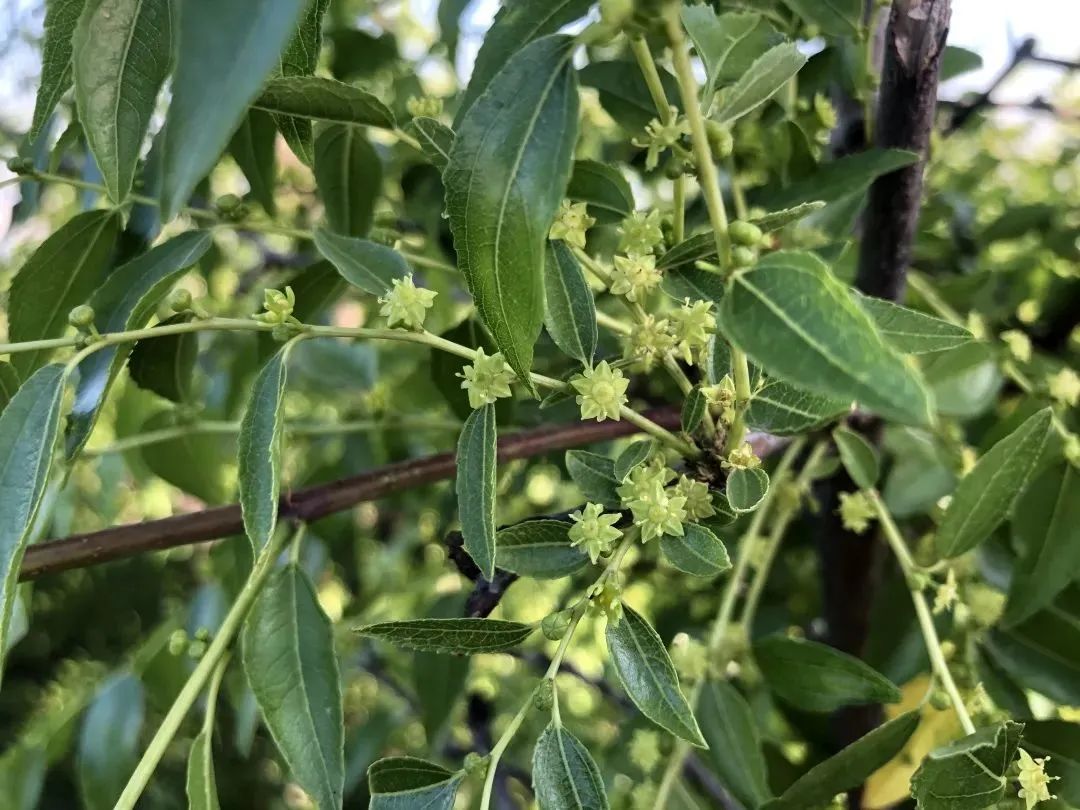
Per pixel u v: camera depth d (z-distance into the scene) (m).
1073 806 0.14
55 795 0.34
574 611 0.11
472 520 0.10
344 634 0.29
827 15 0.16
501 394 0.10
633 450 0.11
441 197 0.24
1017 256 0.26
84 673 0.42
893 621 0.19
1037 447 0.14
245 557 0.18
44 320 0.16
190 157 0.06
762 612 0.26
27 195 0.18
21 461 0.11
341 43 0.25
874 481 0.17
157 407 0.27
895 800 0.17
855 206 0.19
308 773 0.13
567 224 0.12
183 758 0.38
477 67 0.10
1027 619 0.17
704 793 0.21
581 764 0.10
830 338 0.07
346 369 0.25
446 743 0.34
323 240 0.13
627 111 0.19
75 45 0.10
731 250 0.08
